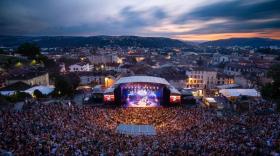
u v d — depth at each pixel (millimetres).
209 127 43656
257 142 32062
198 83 124375
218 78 124812
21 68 118750
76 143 30781
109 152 27891
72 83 95500
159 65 186125
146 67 159125
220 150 28750
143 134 41156
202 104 82250
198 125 46281
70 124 43688
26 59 137625
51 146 28828
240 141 33281
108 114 56969
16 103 66688
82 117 50812
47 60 152750
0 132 32438
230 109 69312
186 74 125062
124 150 29766
